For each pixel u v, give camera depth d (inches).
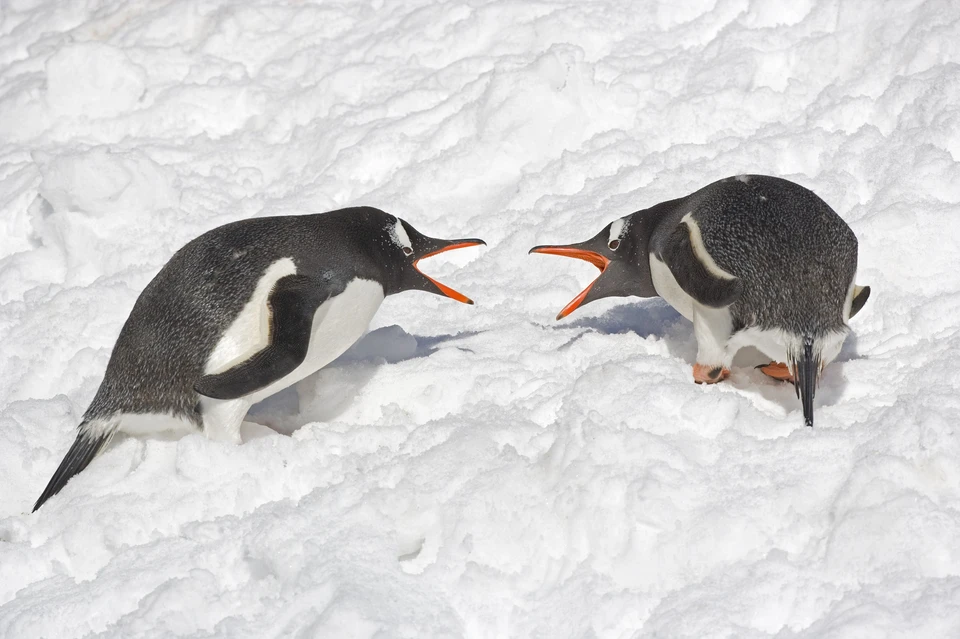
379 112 689.6
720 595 278.2
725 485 318.7
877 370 390.6
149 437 392.2
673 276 382.9
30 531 350.9
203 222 617.9
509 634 289.7
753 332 364.8
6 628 303.1
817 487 313.7
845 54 623.8
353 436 381.1
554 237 542.6
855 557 279.9
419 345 473.1
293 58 772.6
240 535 327.3
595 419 349.4
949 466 305.7
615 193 570.9
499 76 636.7
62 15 896.3
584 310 489.4
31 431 415.2
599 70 659.4
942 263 463.2
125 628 291.4
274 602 299.6
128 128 745.0
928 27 592.7
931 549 276.2
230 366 358.6
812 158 559.2
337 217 402.6
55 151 716.0
